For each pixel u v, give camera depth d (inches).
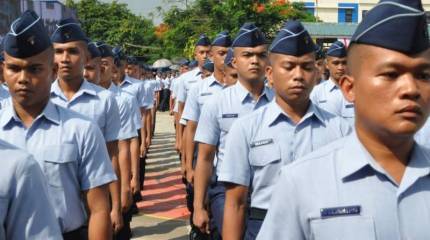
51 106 145.5
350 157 83.9
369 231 80.7
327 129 156.9
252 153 155.0
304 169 86.1
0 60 269.7
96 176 143.5
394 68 78.1
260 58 203.3
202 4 963.3
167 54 1210.6
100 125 191.5
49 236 97.6
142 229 311.6
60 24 189.5
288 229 86.6
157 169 506.3
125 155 216.8
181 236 298.7
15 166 95.6
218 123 199.0
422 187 82.0
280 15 772.0
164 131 807.7
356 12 1612.9
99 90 197.0
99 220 142.6
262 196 154.0
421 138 143.8
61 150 141.3
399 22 77.7
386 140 82.0
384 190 82.0
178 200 385.1
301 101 154.9
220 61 281.6
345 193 82.7
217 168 200.2
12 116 144.3
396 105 77.7
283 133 154.9
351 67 83.5
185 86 395.2
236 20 765.3
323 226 82.8
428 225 80.8
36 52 135.7
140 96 389.7
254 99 202.5
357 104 82.8
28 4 486.9
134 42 1493.6
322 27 874.1
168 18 1075.9
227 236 153.9
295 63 154.3
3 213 94.4
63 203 141.0
